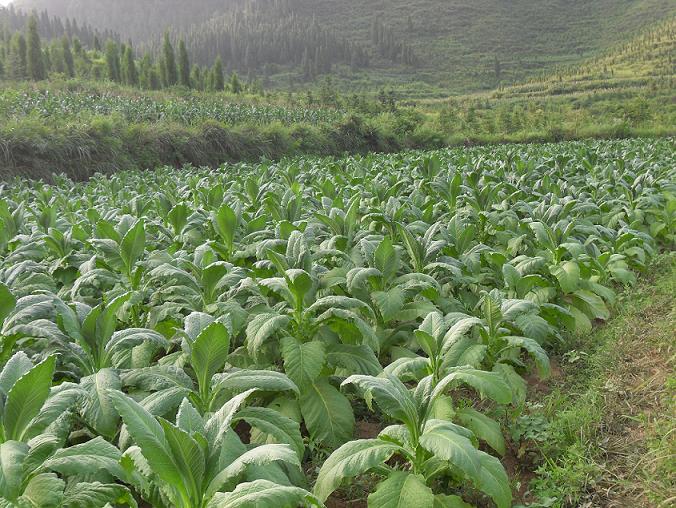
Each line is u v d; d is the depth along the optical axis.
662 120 59.66
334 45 196.88
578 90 114.62
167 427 2.23
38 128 21.48
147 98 39.94
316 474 3.71
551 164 17.02
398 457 3.97
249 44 194.75
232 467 2.34
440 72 187.38
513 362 4.72
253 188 9.92
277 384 3.30
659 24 193.25
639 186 10.45
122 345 3.60
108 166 22.95
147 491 2.79
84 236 7.00
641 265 7.83
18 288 5.30
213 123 28.88
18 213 7.82
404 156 23.47
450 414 3.69
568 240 6.84
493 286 6.42
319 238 6.80
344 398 4.00
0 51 65.25
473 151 27.69
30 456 2.46
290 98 59.22
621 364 5.03
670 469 3.43
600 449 3.85
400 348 4.93
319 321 4.16
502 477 2.95
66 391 2.75
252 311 4.56
